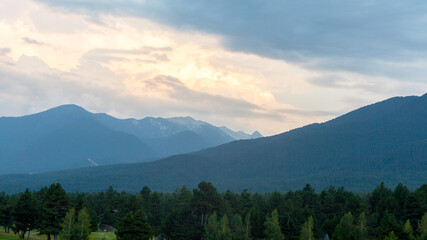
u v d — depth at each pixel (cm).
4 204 14450
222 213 13600
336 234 11006
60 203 11612
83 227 11112
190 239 12925
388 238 9244
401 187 14138
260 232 12425
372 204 14488
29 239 12775
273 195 15388
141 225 11638
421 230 10656
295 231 12125
